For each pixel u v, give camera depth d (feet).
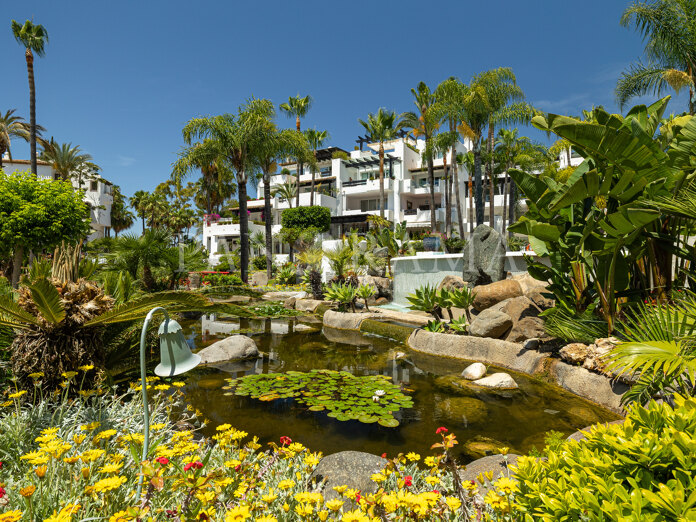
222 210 165.07
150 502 5.14
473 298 26.25
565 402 15.10
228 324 36.94
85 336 12.66
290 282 79.20
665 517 3.13
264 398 15.28
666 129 20.62
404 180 121.29
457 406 14.82
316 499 4.56
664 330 11.61
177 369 5.40
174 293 13.97
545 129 17.15
